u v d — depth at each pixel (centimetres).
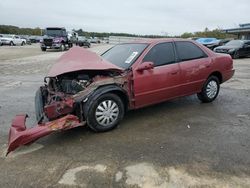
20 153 407
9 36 4550
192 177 340
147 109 622
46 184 329
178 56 590
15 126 415
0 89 872
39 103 503
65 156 397
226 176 342
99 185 326
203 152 405
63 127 427
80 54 506
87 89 458
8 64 1678
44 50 3088
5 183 332
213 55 666
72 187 323
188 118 561
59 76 481
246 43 2156
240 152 405
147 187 321
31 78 1115
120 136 468
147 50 545
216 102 689
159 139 454
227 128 504
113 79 480
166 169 358
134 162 377
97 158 389
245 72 1278
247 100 713
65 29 3180
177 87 582
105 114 478
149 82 527
